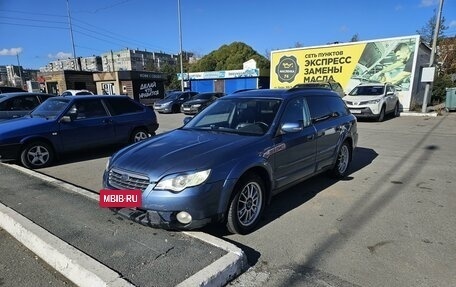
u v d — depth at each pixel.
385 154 8.20
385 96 15.38
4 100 10.26
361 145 9.42
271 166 4.16
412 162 7.31
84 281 2.93
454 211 4.53
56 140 7.41
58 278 3.10
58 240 3.49
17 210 4.45
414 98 19.56
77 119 7.80
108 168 3.97
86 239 3.58
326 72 21.88
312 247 3.60
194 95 24.56
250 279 3.05
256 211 4.04
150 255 3.21
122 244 3.45
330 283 2.96
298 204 4.86
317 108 5.44
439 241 3.69
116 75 35.06
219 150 3.78
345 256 3.40
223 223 3.79
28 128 7.05
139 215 3.53
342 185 5.73
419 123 14.24
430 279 2.99
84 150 7.97
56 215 4.27
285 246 3.63
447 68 34.41
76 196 5.00
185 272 2.92
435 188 5.50
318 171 5.36
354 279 3.01
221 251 3.26
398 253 3.44
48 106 8.11
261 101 4.87
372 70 20.05
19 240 3.84
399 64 19.02
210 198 3.45
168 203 3.36
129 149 4.21
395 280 2.98
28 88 43.09
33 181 5.79
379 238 3.78
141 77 35.78
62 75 35.94
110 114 8.46
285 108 4.68
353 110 14.76
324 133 5.32
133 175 3.59
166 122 17.14
